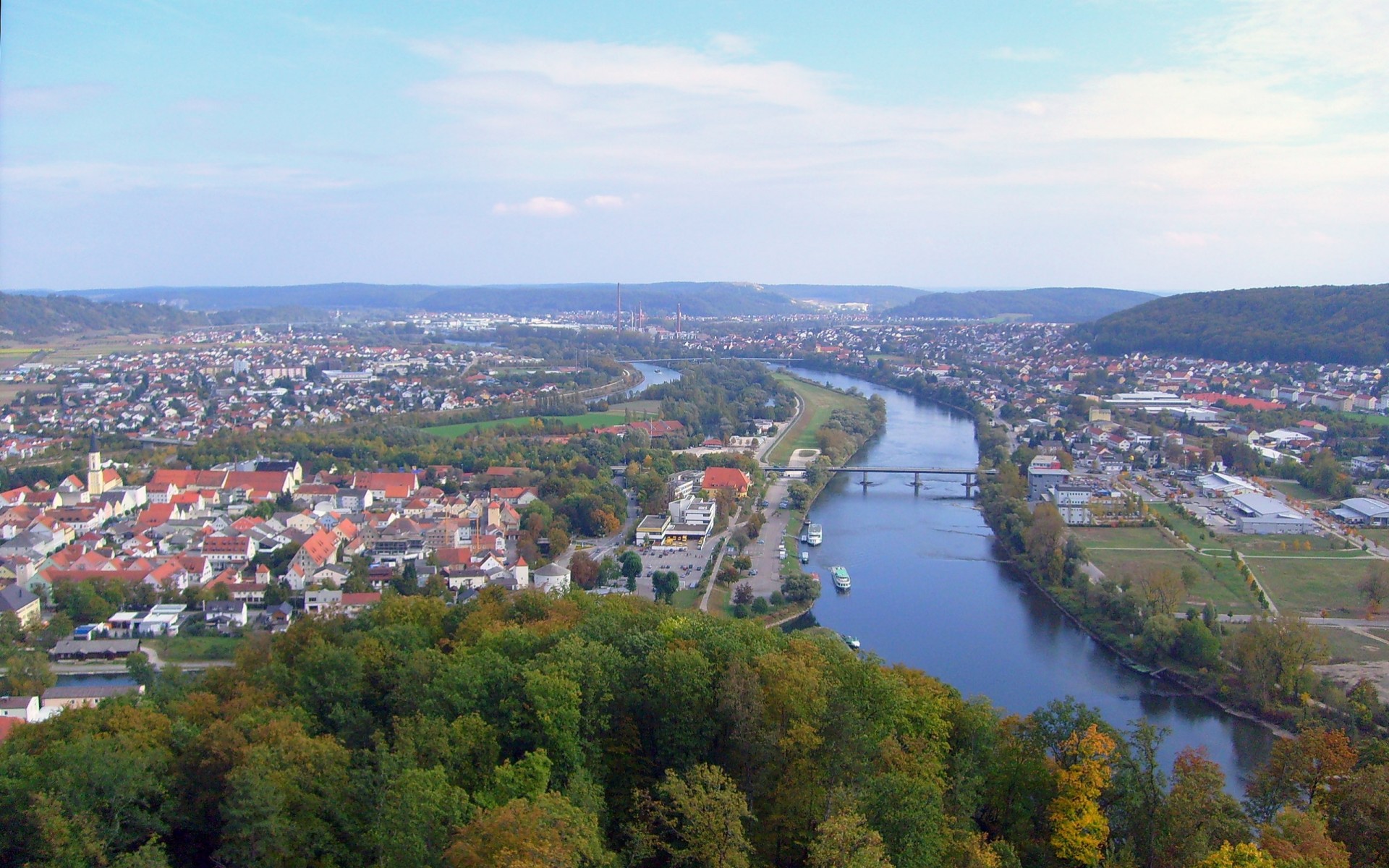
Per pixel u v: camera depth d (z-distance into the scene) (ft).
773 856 401.29
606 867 343.67
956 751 474.49
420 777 357.82
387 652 541.34
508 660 472.85
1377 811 421.18
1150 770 443.73
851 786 402.31
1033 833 440.86
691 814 356.18
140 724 465.06
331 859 372.38
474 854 309.42
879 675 453.58
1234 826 420.77
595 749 424.46
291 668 549.54
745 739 413.39
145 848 360.07
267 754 393.91
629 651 483.51
